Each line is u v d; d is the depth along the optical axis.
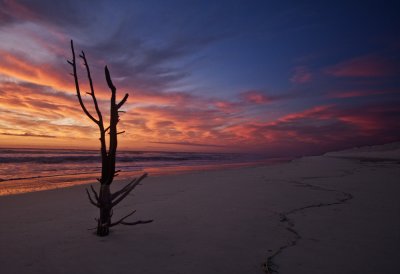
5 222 4.41
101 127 3.49
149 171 17.17
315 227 4.01
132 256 2.93
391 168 14.54
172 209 5.25
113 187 9.19
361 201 5.83
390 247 3.22
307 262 2.81
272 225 4.13
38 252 3.02
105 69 3.42
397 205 5.44
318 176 10.70
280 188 7.75
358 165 17.38
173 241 3.42
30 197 7.33
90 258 2.87
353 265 2.74
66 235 3.64
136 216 4.72
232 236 3.62
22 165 20.42
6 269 2.59
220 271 2.60
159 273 2.55
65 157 27.77
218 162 31.47
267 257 2.93
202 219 4.49
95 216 4.87
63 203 6.34
